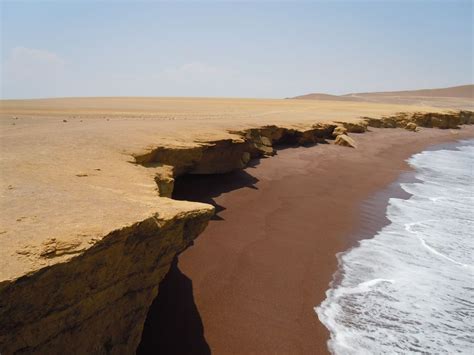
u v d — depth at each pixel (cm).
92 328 561
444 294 1032
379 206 1805
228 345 792
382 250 1300
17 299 443
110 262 559
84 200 700
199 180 1798
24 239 514
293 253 1216
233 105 5756
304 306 940
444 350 808
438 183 2380
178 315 867
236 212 1509
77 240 521
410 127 5216
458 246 1362
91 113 3052
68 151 1155
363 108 6581
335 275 1105
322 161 2631
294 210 1619
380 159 3014
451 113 6444
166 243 662
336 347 801
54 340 504
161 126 1962
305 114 4400
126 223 582
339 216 1609
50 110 3253
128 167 1041
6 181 790
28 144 1226
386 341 827
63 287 495
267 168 2222
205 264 1092
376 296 1004
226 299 943
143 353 749
